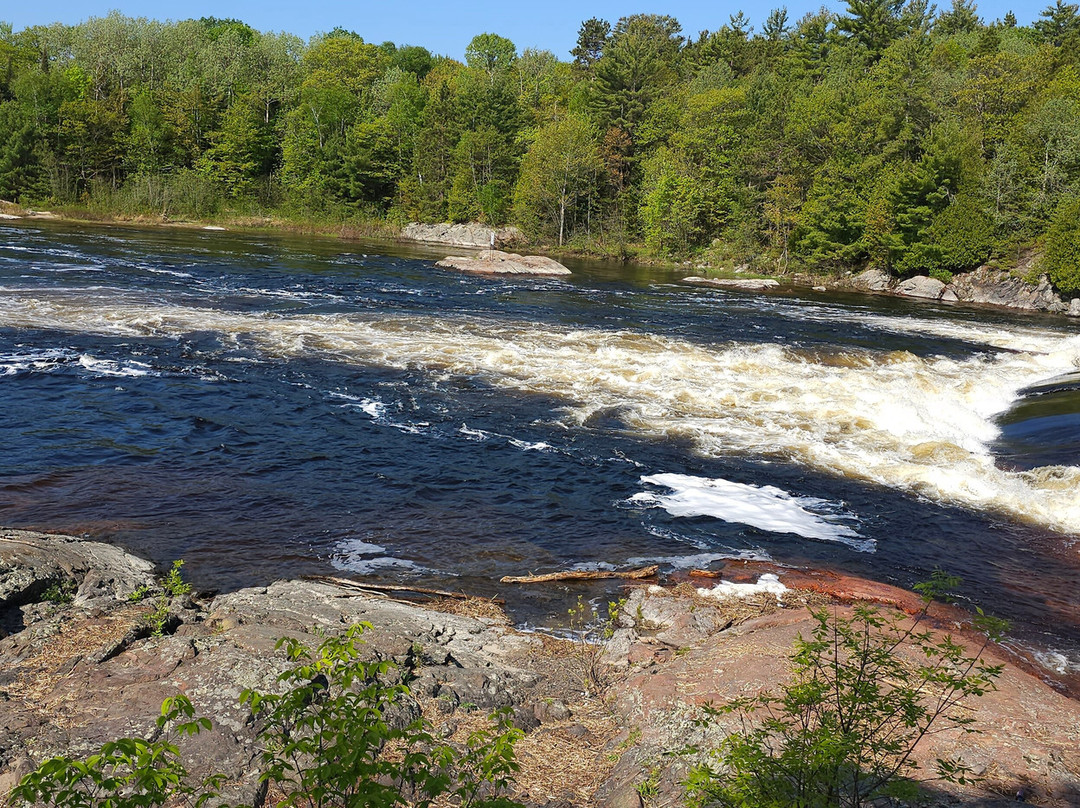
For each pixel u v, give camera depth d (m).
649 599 9.17
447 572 9.91
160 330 22.61
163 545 10.07
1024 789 5.40
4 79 89.00
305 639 7.29
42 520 10.52
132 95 91.25
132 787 5.10
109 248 43.81
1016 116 56.12
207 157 86.69
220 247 50.44
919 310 41.28
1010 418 18.86
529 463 14.09
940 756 5.73
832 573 10.31
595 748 6.36
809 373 21.81
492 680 7.18
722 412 17.88
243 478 12.62
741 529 11.73
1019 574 10.75
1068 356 26.39
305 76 104.06
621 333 26.17
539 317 29.52
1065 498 13.30
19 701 6.09
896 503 13.16
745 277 57.31
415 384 18.81
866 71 79.88
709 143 72.31
